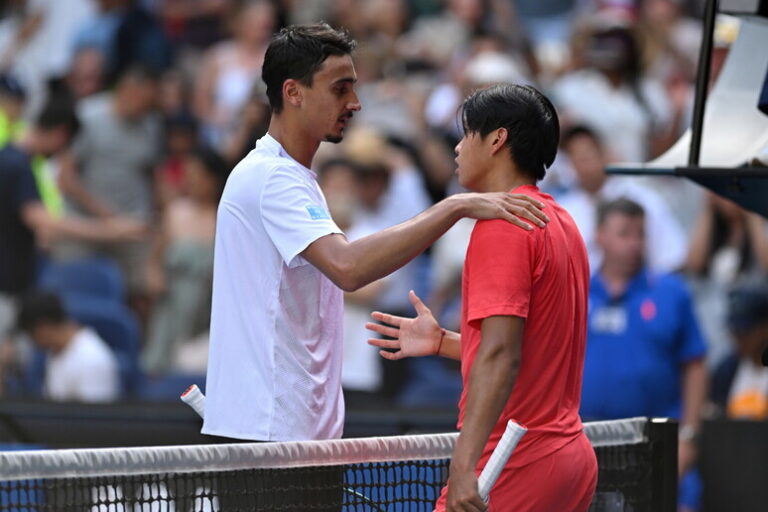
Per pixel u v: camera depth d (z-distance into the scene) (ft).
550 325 37.73
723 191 47.55
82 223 110.42
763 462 74.64
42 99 125.29
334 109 41.63
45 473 35.63
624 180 104.58
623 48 115.65
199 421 75.61
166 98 119.03
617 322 81.61
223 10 128.06
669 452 48.62
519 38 124.77
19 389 100.94
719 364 95.61
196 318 107.14
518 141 38.81
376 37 127.65
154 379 103.19
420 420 74.74
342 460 40.70
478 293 36.63
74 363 99.35
